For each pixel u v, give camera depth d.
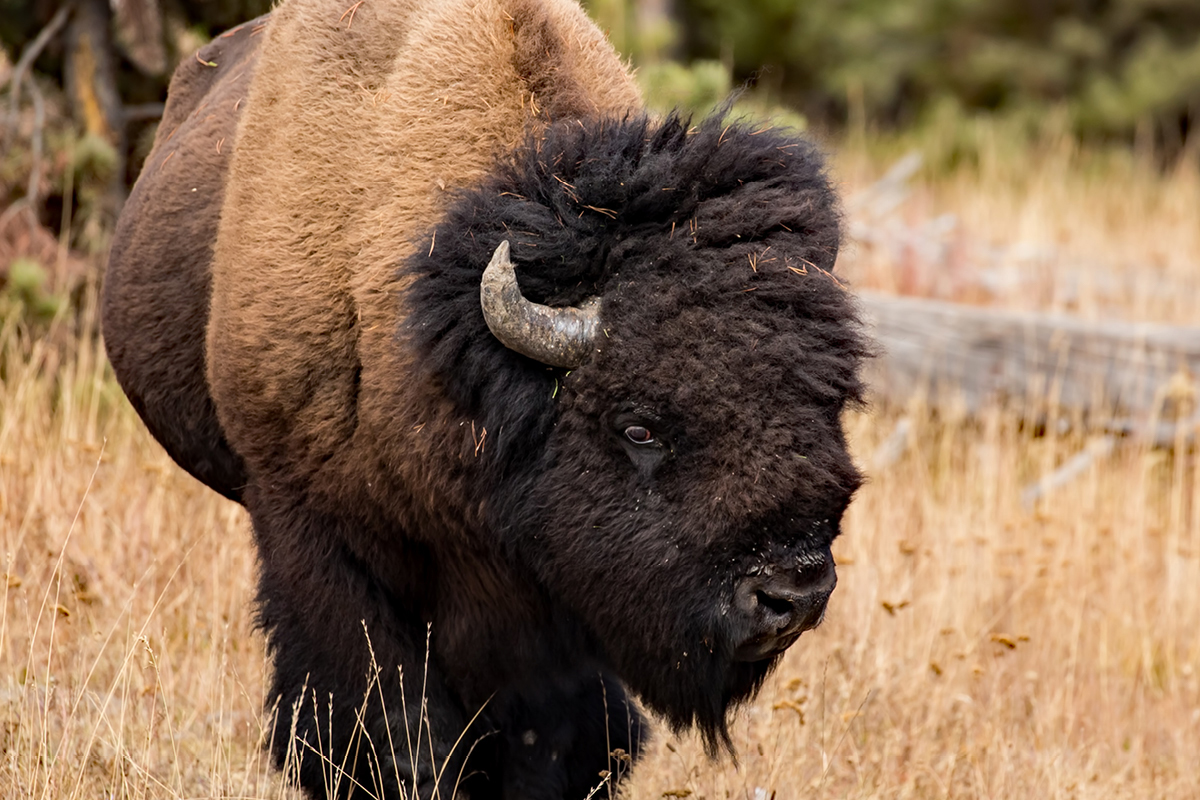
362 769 12.18
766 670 11.52
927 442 25.97
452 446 11.21
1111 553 21.84
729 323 10.15
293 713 12.25
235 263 12.54
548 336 10.40
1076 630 18.92
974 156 66.12
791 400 10.09
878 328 26.78
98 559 17.41
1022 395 26.28
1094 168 60.12
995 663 18.30
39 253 23.53
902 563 20.20
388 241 11.63
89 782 13.12
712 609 10.34
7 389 21.14
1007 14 79.50
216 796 12.57
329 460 11.94
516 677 12.69
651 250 10.48
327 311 11.88
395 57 12.53
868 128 79.06
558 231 10.60
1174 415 25.84
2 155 24.02
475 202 10.94
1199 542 22.28
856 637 17.89
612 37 29.33
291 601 12.27
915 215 41.56
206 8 25.19
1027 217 41.59
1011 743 15.91
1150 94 74.31
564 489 10.82
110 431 20.70
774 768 13.76
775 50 80.38
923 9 79.94
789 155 11.14
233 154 13.45
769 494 9.99
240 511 18.50
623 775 13.54
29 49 24.31
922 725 16.31
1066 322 26.30
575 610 11.65
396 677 12.19
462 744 12.87
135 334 14.58
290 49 13.09
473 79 12.05
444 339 10.75
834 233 10.95
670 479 10.43
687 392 10.12
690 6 79.50
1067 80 78.12
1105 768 16.66
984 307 31.95
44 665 15.50
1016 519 22.28
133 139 26.33
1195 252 43.28
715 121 11.23
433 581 12.37
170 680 15.34
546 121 12.02
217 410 13.13
